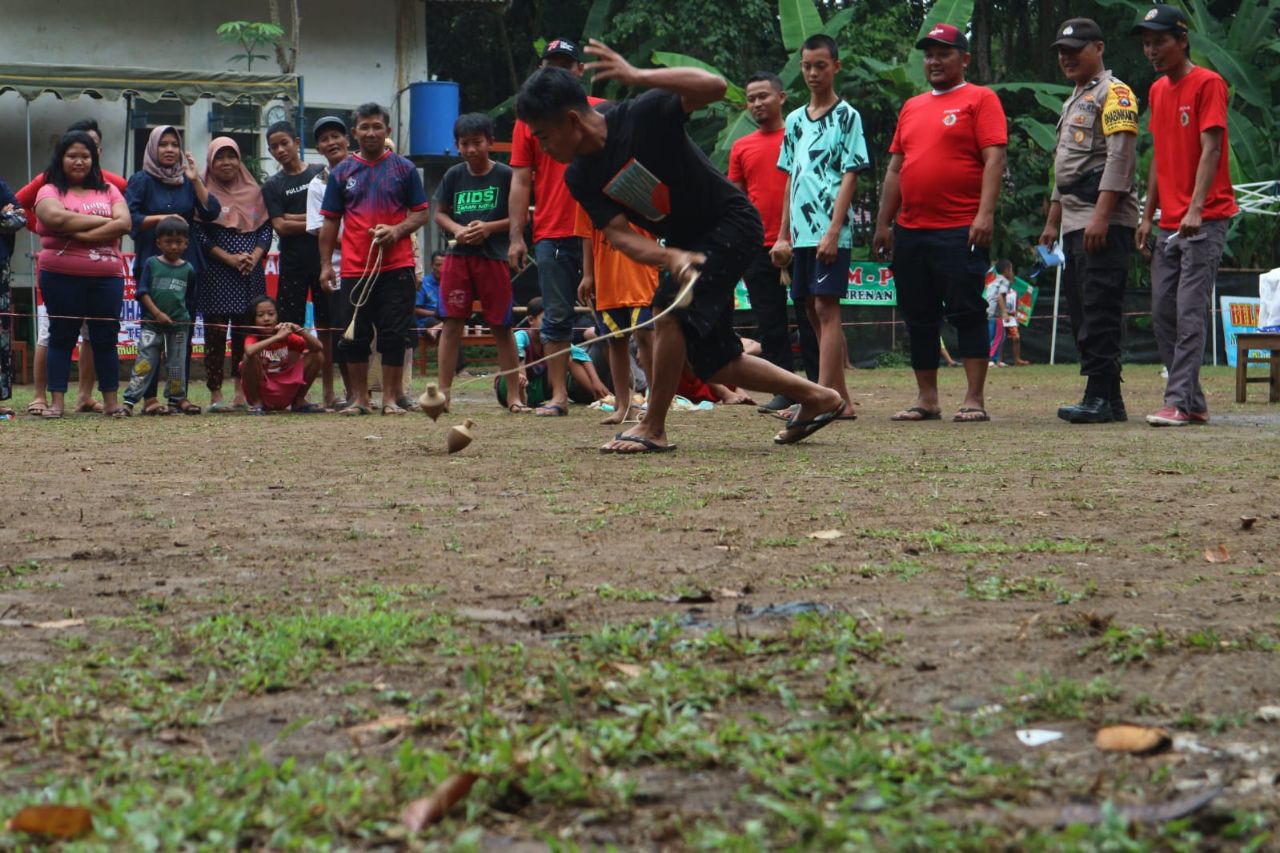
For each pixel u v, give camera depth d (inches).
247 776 75.3
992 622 115.8
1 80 737.6
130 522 183.6
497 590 132.6
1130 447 285.0
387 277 410.6
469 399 504.1
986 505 193.8
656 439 275.9
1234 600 125.3
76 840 67.6
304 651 106.8
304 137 829.2
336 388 600.1
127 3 847.1
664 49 1026.1
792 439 289.6
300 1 882.8
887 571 141.3
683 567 144.5
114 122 838.5
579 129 245.0
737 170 402.6
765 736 81.4
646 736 81.0
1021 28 1138.0
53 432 348.5
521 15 1127.6
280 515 189.3
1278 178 888.9
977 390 367.2
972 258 356.2
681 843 67.4
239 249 450.6
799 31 921.5
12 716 90.4
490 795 72.4
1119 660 101.0
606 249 345.7
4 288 420.8
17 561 153.0
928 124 354.9
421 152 892.6
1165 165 343.6
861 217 1020.5
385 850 67.0
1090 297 355.6
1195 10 928.9
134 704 93.1
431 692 94.8
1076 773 77.3
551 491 213.3
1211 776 76.0
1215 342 922.1
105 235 410.9
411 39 912.3
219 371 453.1
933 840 65.3
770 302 401.4
